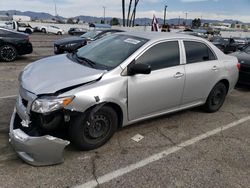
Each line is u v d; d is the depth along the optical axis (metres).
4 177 3.18
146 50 4.24
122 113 3.99
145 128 4.71
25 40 11.15
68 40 11.61
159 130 4.68
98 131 3.82
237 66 5.86
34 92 3.37
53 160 3.40
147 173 3.46
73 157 3.66
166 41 4.56
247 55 7.96
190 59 4.89
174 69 4.55
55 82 3.48
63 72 3.77
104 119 3.83
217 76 5.36
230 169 3.67
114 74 3.85
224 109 6.00
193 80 4.88
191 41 4.98
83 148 3.76
